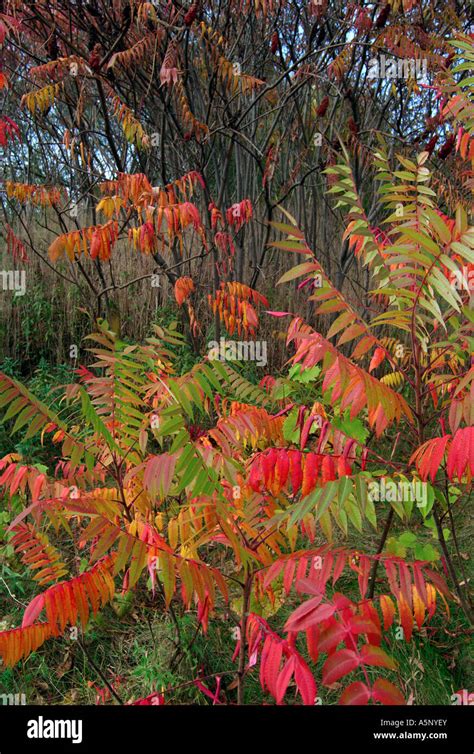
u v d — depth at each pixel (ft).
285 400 7.20
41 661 6.44
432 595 3.95
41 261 14.98
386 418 4.33
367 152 11.72
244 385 6.46
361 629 3.09
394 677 6.15
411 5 10.11
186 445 3.71
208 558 8.08
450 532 7.81
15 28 8.28
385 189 5.31
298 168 13.08
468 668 6.43
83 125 12.45
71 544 8.29
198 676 6.13
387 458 10.52
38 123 12.35
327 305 4.37
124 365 5.92
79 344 14.32
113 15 10.92
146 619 6.85
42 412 4.26
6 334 14.17
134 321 14.53
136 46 9.82
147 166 14.56
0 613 7.09
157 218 7.55
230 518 4.40
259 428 5.19
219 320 11.51
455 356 5.91
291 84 11.95
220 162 14.21
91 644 6.70
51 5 10.20
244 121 14.62
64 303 14.53
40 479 5.23
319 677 6.23
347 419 6.12
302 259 15.31
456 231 4.14
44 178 15.29
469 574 7.86
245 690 6.07
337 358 4.14
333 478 4.41
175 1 9.50
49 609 3.71
